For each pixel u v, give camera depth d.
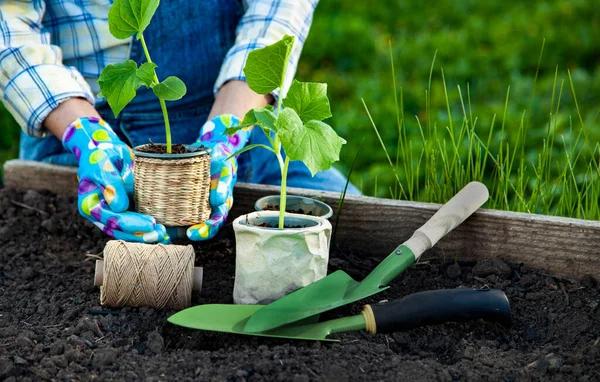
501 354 1.32
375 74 3.46
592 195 1.59
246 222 1.38
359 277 1.49
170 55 1.70
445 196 1.60
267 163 1.82
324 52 3.74
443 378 1.27
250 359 1.29
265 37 1.64
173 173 1.39
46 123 1.54
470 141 1.59
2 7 1.58
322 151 1.28
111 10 1.37
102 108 1.71
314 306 1.34
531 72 3.49
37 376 1.27
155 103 1.72
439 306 1.34
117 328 1.36
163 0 1.67
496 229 1.50
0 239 1.59
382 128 2.80
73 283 1.47
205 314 1.34
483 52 3.68
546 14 4.22
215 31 1.71
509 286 1.46
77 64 1.68
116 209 1.41
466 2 4.56
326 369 1.28
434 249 1.53
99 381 1.27
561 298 1.43
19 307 1.42
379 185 2.36
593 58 3.62
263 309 1.33
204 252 1.54
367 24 4.12
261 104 1.62
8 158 2.39
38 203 1.68
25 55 1.55
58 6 1.64
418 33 4.10
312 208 1.53
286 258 1.35
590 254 1.47
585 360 1.31
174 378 1.26
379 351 1.31
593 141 2.50
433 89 3.21
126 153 1.47
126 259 1.37
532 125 2.71
